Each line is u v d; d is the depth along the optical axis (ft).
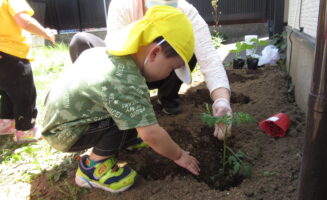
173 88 7.70
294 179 5.20
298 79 8.07
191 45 4.78
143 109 4.76
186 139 6.73
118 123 4.79
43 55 17.39
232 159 5.42
